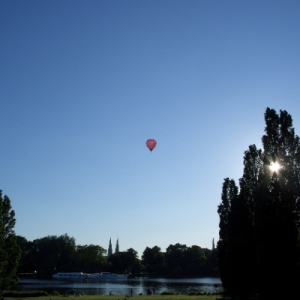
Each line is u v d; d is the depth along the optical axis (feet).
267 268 117.60
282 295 114.73
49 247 648.38
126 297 225.97
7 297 239.50
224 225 191.31
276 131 128.77
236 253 152.25
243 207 154.61
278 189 122.11
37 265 645.51
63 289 382.83
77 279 611.06
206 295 245.65
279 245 116.37
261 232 120.67
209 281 591.37
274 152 127.03
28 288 392.06
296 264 115.44
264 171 127.95
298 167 124.47
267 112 130.93
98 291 364.99
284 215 118.83
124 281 583.99
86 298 222.69
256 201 127.13
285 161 125.29
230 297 215.72
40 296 251.80
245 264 150.00
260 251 120.06
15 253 190.39
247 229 152.35
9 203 195.00
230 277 155.02
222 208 194.90
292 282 114.52
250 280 149.38
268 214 120.26
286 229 117.19
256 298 180.04
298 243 119.96
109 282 547.49
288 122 128.36
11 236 192.34
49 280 571.28
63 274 629.10
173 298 214.28
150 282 556.51
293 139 126.93
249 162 156.15
